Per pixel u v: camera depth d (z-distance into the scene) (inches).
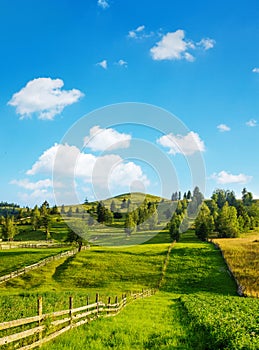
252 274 2265.0
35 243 4133.9
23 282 2206.0
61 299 1252.5
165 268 2519.7
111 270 2490.2
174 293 1977.1
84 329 648.4
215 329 625.0
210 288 2063.2
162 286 2146.9
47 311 875.4
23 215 7495.1
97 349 488.4
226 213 4837.6
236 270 2370.8
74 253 2989.7
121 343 543.8
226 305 1194.0
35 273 2390.5
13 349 420.8
